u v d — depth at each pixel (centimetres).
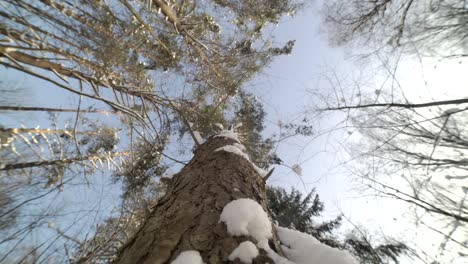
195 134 532
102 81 291
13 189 316
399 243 441
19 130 299
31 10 227
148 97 429
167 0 398
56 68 249
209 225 163
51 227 333
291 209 907
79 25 266
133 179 577
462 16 368
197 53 546
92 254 363
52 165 346
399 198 418
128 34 325
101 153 470
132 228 463
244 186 264
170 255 135
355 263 160
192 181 260
